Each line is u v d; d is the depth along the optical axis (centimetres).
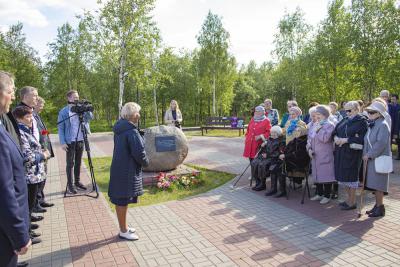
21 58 3247
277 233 488
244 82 4875
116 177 450
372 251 425
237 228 509
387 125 527
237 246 445
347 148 568
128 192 448
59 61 3491
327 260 403
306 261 401
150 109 3834
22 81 3253
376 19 2258
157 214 577
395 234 477
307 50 2739
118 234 486
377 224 516
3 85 223
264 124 764
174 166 823
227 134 1988
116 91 3472
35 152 474
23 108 460
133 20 1742
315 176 622
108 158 1152
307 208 602
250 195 691
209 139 1730
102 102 3609
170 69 3766
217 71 3316
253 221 538
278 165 676
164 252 430
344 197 667
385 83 2220
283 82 3300
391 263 393
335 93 2675
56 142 1650
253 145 773
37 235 482
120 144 448
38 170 473
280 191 678
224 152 1267
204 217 560
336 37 2419
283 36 3088
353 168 570
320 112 619
